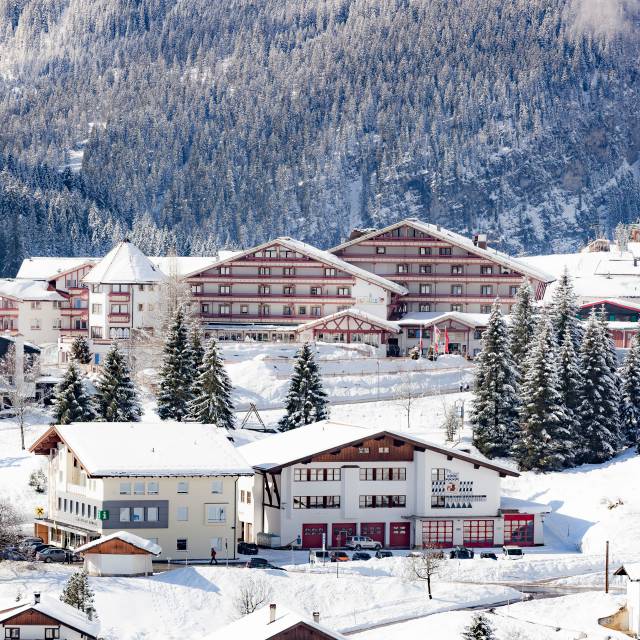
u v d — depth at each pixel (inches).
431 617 6909.5
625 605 7057.1
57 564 7529.5
